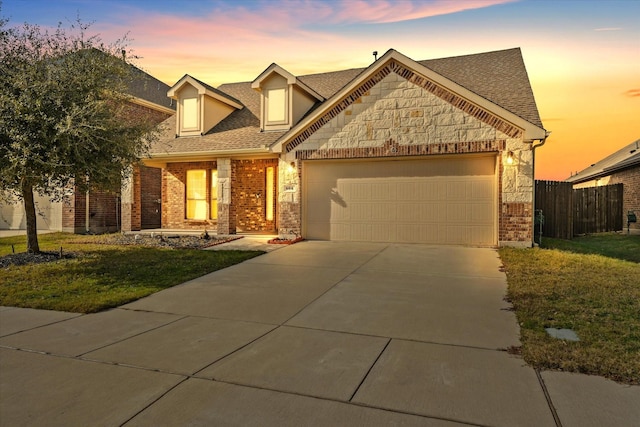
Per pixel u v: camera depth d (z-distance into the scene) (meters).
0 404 3.17
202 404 3.15
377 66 11.77
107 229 17.78
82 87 8.89
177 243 12.59
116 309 6.02
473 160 11.45
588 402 3.09
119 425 2.87
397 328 4.95
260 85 14.50
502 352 4.14
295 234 12.97
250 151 13.37
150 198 19.11
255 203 15.69
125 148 9.56
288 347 4.38
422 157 11.73
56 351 4.32
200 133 15.40
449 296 6.38
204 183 16.38
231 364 3.93
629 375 3.51
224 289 7.09
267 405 3.12
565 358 3.86
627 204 17.81
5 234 16.31
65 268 8.81
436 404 3.10
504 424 2.81
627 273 7.68
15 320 5.48
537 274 7.61
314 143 12.65
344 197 12.70
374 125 11.98
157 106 19.16
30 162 8.30
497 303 5.96
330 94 16.55
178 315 5.67
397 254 10.25
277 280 7.70
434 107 11.40
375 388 3.38
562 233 14.60
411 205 12.02
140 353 4.25
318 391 3.35
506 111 10.63
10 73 8.30
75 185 9.95
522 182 10.72
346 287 7.08
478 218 11.40
